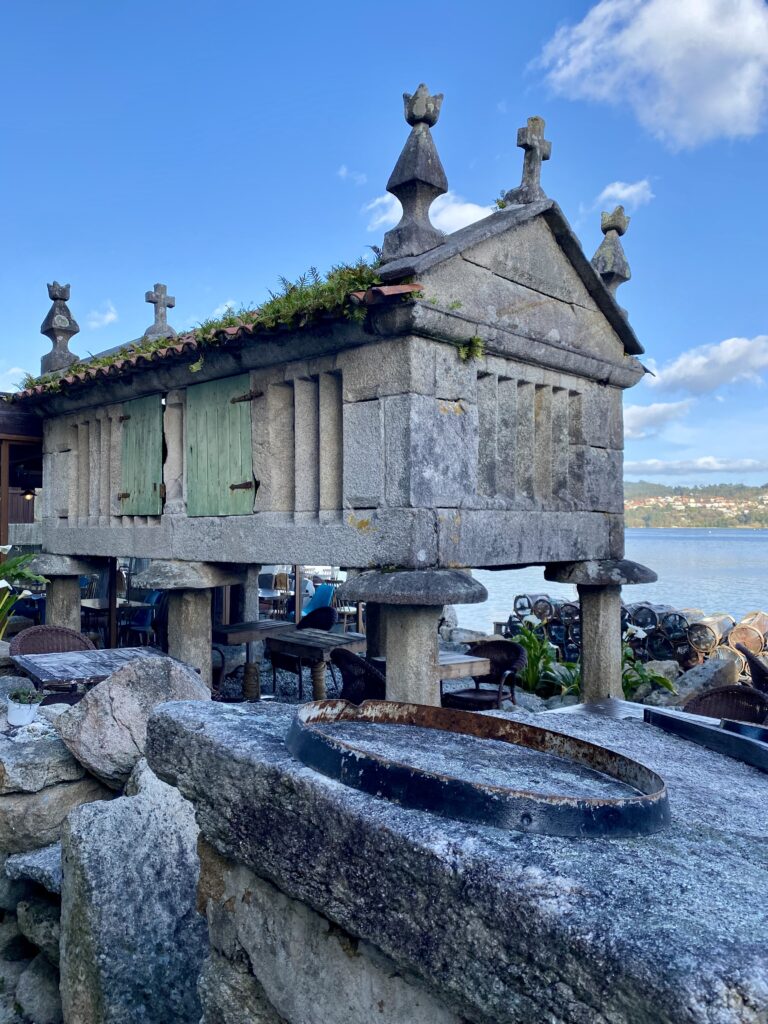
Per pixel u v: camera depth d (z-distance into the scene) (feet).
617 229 21.38
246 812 5.42
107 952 8.14
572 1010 3.34
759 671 21.45
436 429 15.52
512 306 17.38
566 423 19.60
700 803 5.65
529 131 18.06
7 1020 9.58
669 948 3.15
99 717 11.27
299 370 17.34
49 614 26.37
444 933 3.94
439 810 4.45
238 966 5.80
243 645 32.58
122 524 22.93
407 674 14.92
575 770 5.83
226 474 19.25
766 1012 2.89
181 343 18.97
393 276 14.87
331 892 4.65
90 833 8.77
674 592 76.95
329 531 16.44
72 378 22.33
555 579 20.52
